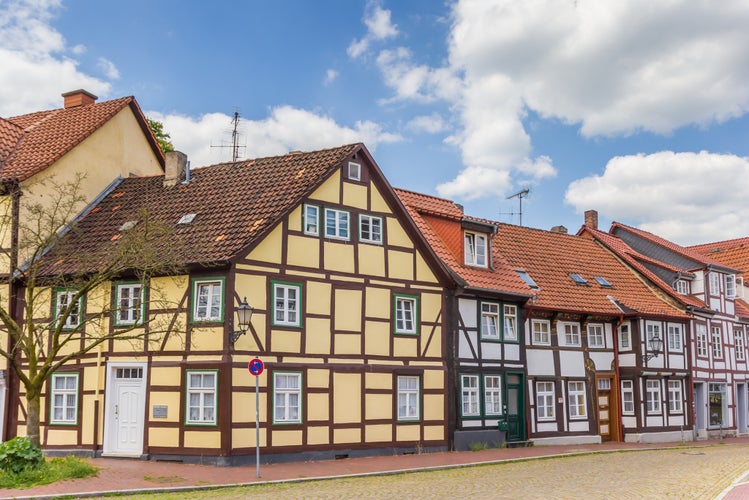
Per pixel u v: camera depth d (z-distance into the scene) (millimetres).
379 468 19453
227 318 19766
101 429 21031
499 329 26891
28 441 15930
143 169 28062
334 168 22219
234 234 20641
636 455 25047
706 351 36531
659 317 33094
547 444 28250
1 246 22719
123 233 22250
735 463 21719
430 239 26250
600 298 31891
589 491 15414
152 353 20656
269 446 20219
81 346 21688
